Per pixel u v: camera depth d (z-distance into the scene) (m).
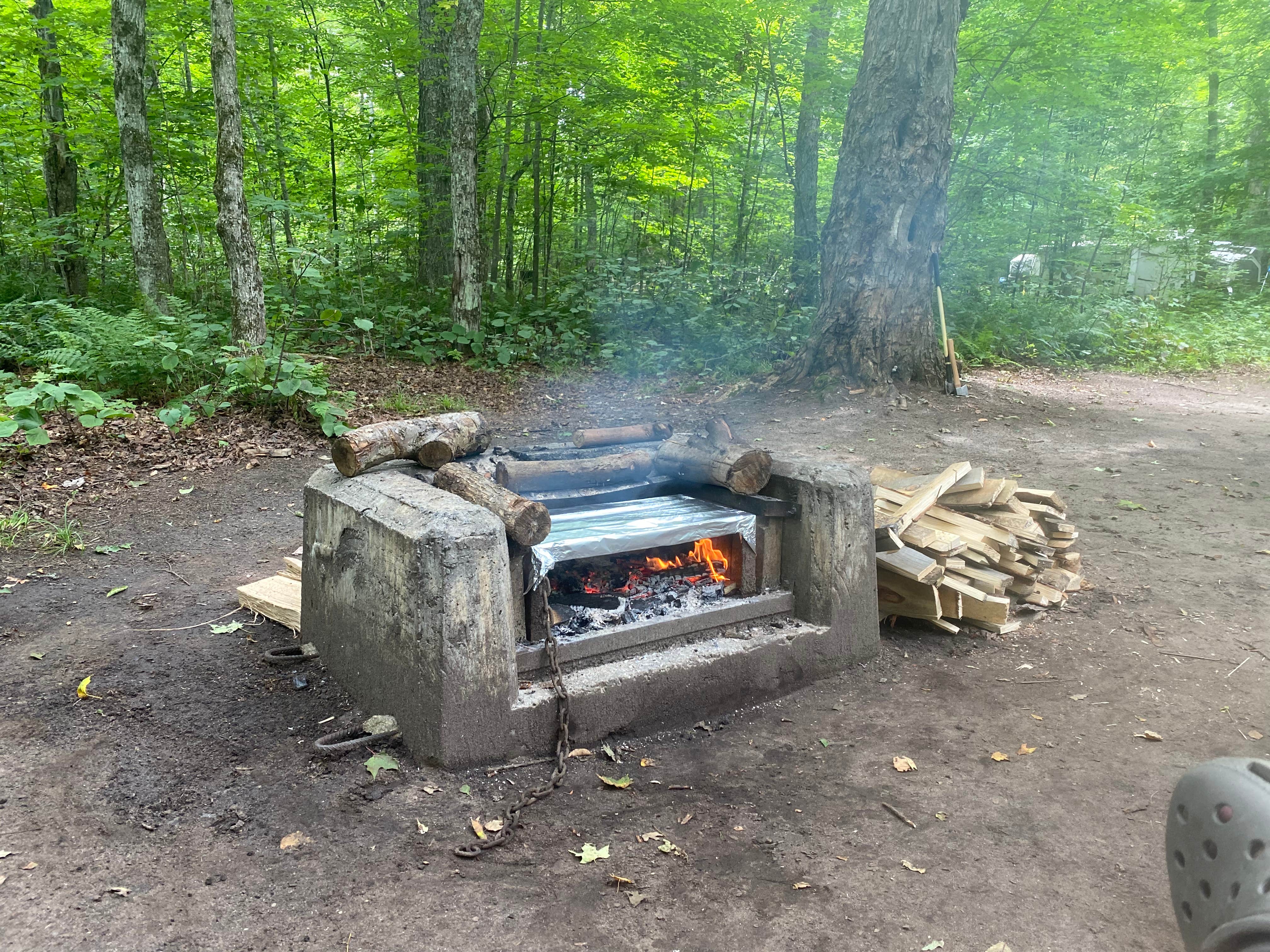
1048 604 4.77
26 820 2.76
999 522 4.69
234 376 8.54
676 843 2.71
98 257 13.56
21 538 5.73
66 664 3.97
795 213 15.53
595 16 15.41
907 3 9.70
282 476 7.31
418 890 2.46
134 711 3.52
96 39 13.70
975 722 3.56
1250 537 5.96
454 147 12.52
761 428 9.38
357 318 12.42
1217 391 12.09
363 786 2.97
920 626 4.61
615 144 15.03
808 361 10.81
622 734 3.39
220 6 8.59
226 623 4.49
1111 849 2.69
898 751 3.32
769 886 2.51
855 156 10.28
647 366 12.68
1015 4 13.82
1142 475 7.57
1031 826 2.82
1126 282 22.20
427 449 3.75
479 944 2.25
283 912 2.36
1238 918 1.24
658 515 3.88
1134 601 4.92
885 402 9.99
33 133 12.81
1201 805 1.39
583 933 2.30
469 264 12.75
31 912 2.33
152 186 10.77
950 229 15.85
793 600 4.04
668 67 15.72
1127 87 18.45
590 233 19.55
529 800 2.90
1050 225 17.12
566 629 3.52
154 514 6.33
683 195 18.84
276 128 15.24
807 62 14.80
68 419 7.81
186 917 2.33
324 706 3.54
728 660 3.62
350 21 15.14
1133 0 13.23
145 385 8.61
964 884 2.52
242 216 9.02
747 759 3.28
